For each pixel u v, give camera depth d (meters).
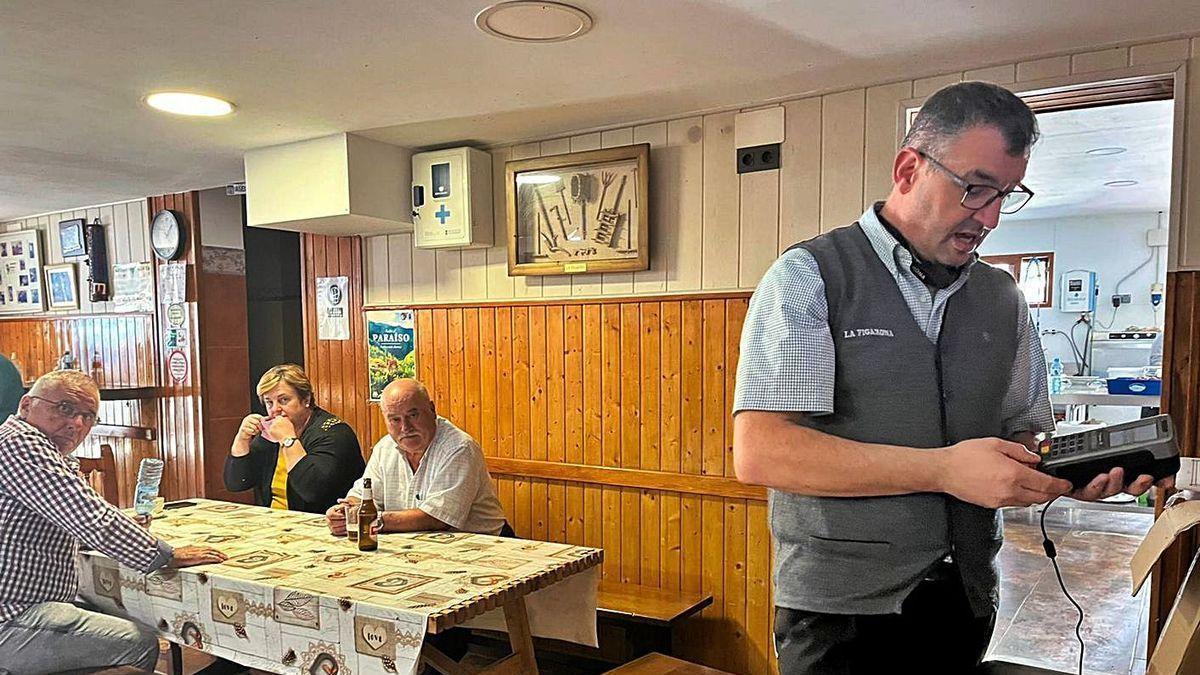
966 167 1.06
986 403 1.22
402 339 3.51
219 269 4.23
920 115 1.13
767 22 1.89
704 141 2.77
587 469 3.06
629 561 3.00
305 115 2.68
